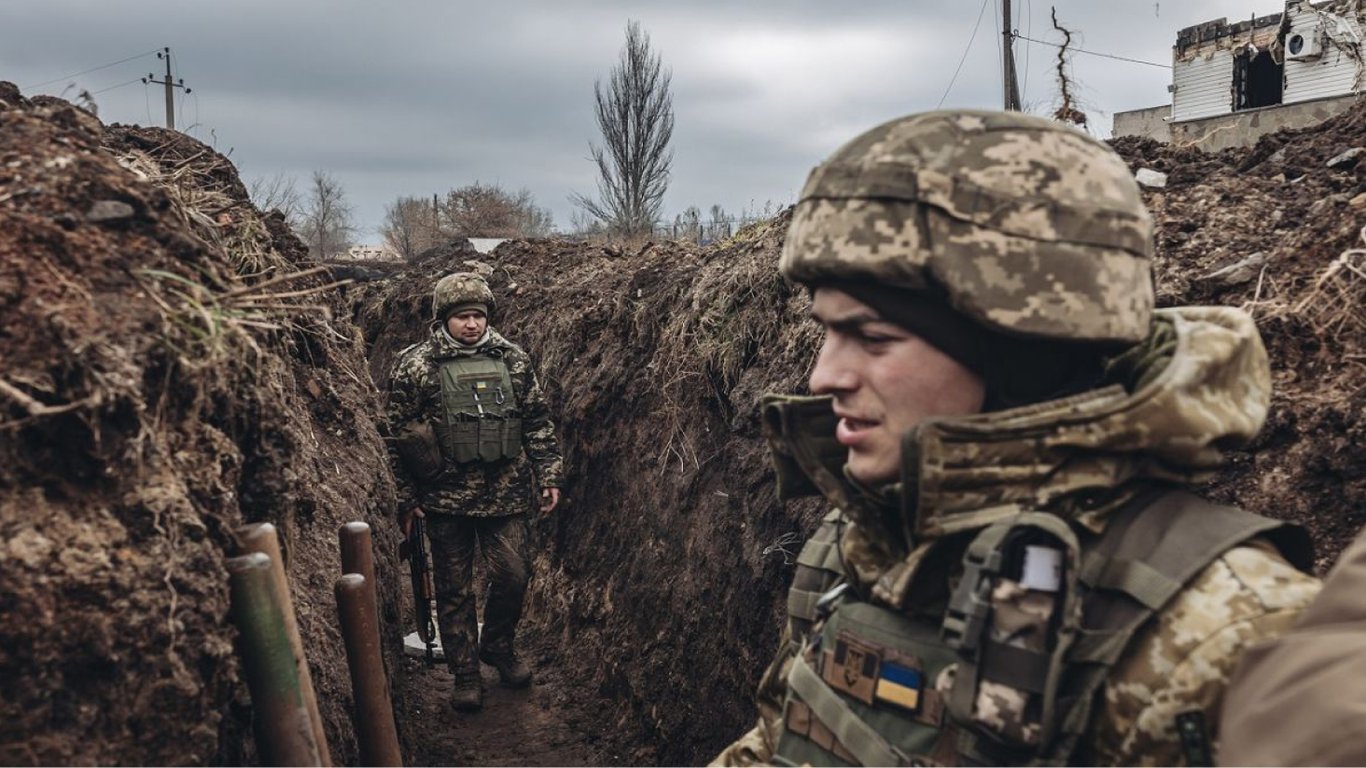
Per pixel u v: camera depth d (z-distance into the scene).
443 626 4.82
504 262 9.31
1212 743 0.92
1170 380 1.06
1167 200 3.23
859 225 1.11
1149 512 1.06
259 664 1.57
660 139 20.98
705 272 5.28
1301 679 0.71
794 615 1.42
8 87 2.23
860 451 1.20
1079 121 4.90
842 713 1.19
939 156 1.11
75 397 1.35
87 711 1.30
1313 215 2.68
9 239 1.45
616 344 6.04
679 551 4.54
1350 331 2.27
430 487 4.69
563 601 5.72
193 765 1.42
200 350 1.62
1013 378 1.12
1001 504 1.09
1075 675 1.00
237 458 1.76
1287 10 18.19
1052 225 1.07
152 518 1.41
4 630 1.24
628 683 4.59
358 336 5.13
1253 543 1.02
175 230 1.72
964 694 1.03
